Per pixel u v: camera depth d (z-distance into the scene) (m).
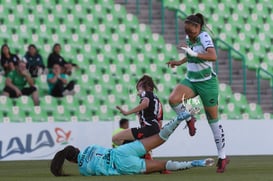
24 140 53.62
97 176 31.38
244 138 57.59
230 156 55.59
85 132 54.75
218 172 34.03
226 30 69.56
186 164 31.69
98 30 66.81
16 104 59.97
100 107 62.19
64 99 61.16
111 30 67.06
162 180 28.92
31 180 30.25
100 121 55.12
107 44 66.38
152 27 68.38
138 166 31.77
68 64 61.81
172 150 56.16
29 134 53.72
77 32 66.44
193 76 33.50
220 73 67.00
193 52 32.22
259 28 70.12
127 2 69.44
